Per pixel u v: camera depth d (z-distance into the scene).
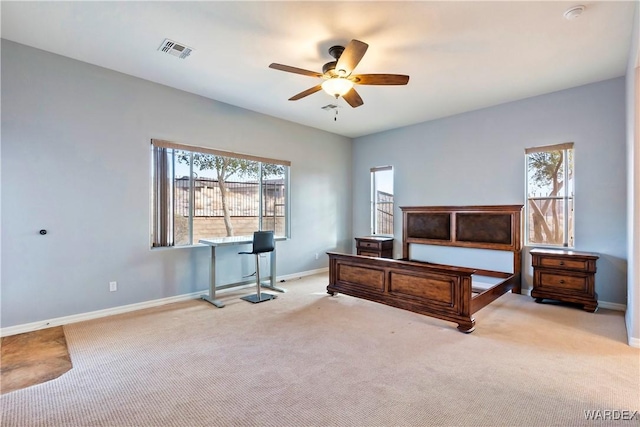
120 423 1.76
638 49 2.44
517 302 4.10
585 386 2.12
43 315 3.19
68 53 3.24
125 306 3.73
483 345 2.77
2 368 2.37
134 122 3.79
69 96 3.33
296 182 5.77
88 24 2.73
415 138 5.82
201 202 4.52
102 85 3.55
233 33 2.86
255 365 2.42
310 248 6.02
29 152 3.11
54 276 3.25
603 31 2.79
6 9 2.51
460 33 2.83
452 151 5.31
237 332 3.09
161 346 2.77
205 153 4.45
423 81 3.89
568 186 4.26
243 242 4.26
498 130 4.79
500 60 3.35
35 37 2.95
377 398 1.99
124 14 2.59
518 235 4.51
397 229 6.11
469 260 5.09
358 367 2.39
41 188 3.18
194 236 4.43
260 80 3.88
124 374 2.29
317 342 2.85
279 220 5.56
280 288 4.80
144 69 3.60
